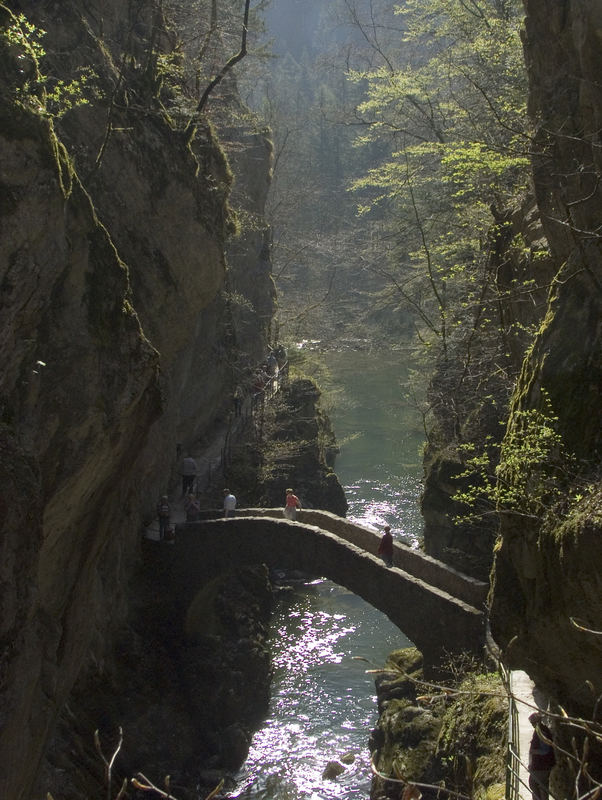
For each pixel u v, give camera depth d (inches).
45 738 494.6
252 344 1508.4
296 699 940.6
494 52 806.5
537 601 405.1
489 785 521.0
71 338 503.8
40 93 531.5
